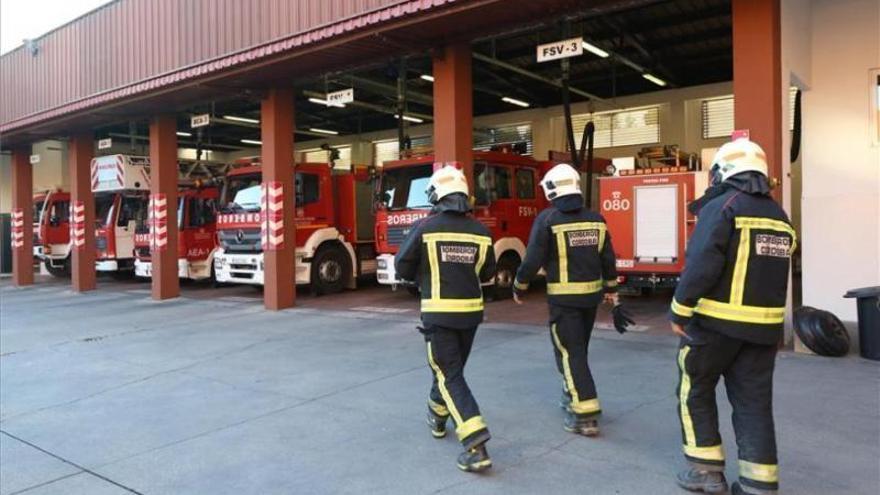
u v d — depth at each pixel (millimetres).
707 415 3543
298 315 10758
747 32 6730
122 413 5727
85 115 13547
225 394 6156
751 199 3332
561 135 18109
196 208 15148
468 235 4312
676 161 10203
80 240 15727
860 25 8211
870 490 3566
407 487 3912
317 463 4367
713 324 3316
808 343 6527
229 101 14141
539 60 8375
